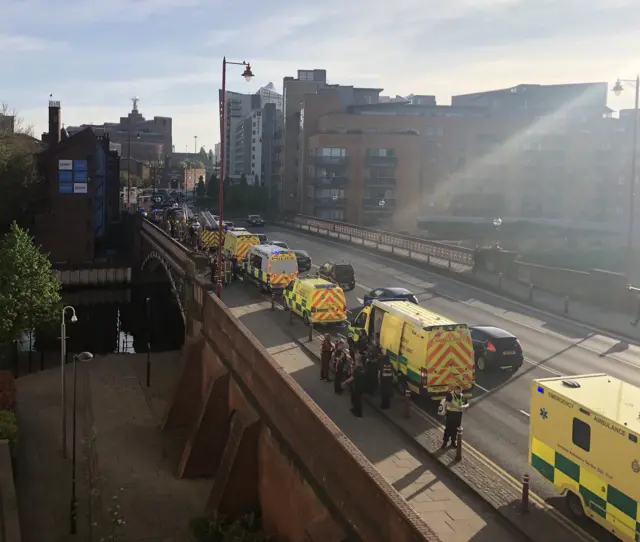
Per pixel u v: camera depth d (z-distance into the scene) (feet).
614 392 49.19
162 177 594.65
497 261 154.71
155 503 71.05
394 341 76.02
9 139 233.14
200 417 76.59
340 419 67.46
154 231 197.67
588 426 45.96
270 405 59.26
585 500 46.34
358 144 318.65
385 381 70.08
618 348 98.43
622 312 121.70
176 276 144.46
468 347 70.69
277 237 248.73
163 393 111.04
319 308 102.63
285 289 115.34
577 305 126.82
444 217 309.01
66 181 237.66
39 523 68.08
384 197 321.11
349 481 41.42
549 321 115.14
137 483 75.77
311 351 91.97
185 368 93.66
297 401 51.57
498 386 79.30
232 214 379.96
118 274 232.94
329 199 318.86
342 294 103.96
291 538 51.83
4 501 63.31
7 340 136.56
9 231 217.36
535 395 51.83
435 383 69.77
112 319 209.56
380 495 37.27
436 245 180.75
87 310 217.36
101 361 131.95
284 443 54.24
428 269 167.73
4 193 220.64
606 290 126.62
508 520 47.26
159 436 90.94
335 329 105.19
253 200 385.09
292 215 337.93
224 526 59.36
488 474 54.54
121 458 83.25
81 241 239.91
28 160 231.30
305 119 344.28
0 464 70.54
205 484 75.10
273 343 96.73
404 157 320.50
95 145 241.14
